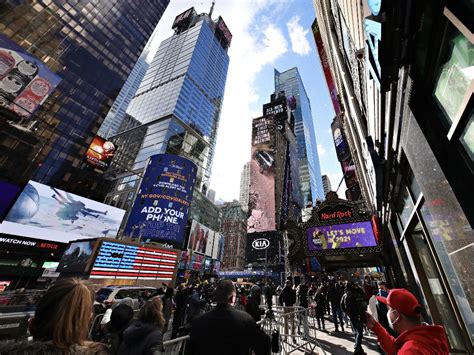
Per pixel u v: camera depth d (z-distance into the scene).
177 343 3.38
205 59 99.62
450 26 2.04
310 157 144.88
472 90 1.73
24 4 38.88
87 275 12.00
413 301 1.66
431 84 2.64
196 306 7.73
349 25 4.33
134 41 60.16
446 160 2.46
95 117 47.97
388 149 4.62
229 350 1.98
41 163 37.97
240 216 104.50
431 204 2.99
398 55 2.62
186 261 48.88
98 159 46.25
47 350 1.07
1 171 32.50
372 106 4.82
